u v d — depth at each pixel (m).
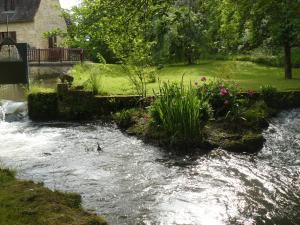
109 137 10.44
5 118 12.82
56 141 10.16
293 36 15.87
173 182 7.21
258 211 6.05
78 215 4.46
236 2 15.34
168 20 7.31
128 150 9.23
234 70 21.02
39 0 30.61
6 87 16.50
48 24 31.62
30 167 8.03
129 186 6.98
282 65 22.38
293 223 5.67
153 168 7.99
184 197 6.52
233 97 10.82
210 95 10.88
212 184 7.13
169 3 6.62
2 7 31.22
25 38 30.27
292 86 14.42
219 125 10.02
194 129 9.30
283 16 15.40
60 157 8.75
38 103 12.72
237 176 7.55
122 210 5.97
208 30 22.48
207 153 8.91
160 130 9.82
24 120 12.83
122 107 12.45
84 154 8.96
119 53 12.68
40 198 4.73
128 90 13.73
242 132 9.77
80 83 14.09
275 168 8.03
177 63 24.02
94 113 12.53
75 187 6.91
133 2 6.54
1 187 5.07
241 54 25.00
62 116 12.66
